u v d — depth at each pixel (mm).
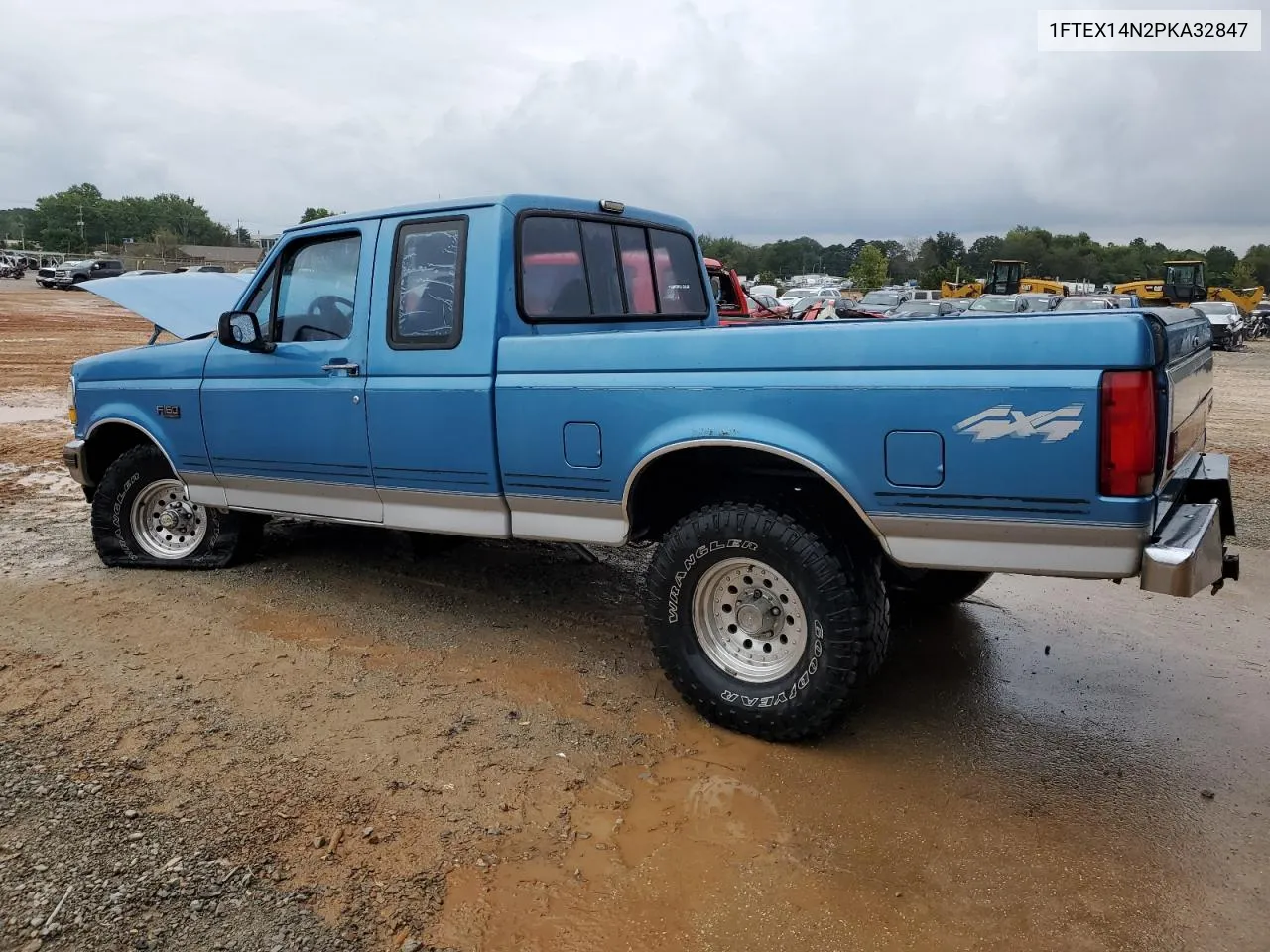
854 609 3543
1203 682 4508
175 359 5438
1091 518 3043
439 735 3832
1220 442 11586
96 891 2820
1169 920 2811
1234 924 2797
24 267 65000
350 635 4871
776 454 3504
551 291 4516
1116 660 4770
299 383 4863
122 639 4758
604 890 2922
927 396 3223
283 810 3268
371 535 6711
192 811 3244
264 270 5090
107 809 3238
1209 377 4281
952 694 4348
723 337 3598
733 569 3816
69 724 3838
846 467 3385
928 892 2930
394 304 4500
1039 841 3203
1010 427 3105
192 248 123375
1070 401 3016
